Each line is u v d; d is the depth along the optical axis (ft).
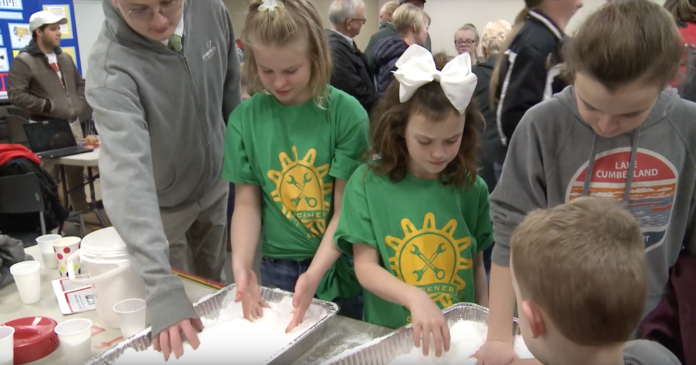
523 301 2.30
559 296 2.08
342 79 9.50
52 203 9.14
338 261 4.46
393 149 3.90
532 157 3.28
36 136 11.28
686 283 3.22
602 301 2.02
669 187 3.18
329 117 4.26
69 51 17.22
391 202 3.96
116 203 3.55
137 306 3.71
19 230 8.86
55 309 4.09
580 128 3.18
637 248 2.14
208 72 4.98
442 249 3.94
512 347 3.26
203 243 6.07
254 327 3.76
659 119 3.08
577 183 3.27
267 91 4.32
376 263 3.96
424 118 3.51
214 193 5.74
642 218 3.23
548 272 2.11
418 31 11.03
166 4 4.00
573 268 2.05
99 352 3.48
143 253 3.45
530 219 2.35
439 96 3.46
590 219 2.18
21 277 4.09
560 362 2.25
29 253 5.20
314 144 4.26
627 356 2.54
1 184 8.09
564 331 2.14
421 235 3.92
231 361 3.36
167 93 4.57
